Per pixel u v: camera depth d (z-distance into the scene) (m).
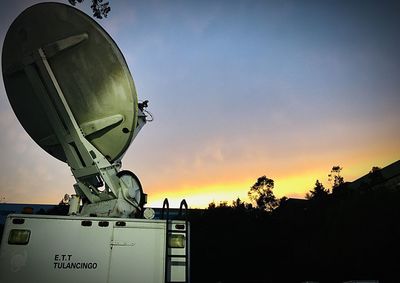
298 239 20.72
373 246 15.82
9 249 3.74
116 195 5.20
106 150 5.73
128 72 5.43
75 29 5.49
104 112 5.59
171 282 4.00
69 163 5.47
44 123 6.10
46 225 3.94
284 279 15.92
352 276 15.16
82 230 4.02
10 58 5.87
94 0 8.70
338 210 19.89
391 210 17.36
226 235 19.97
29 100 6.04
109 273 3.88
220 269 17.22
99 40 5.39
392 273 14.30
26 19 5.73
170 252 4.16
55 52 5.47
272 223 23.16
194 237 19.56
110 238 4.06
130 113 5.48
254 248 19.11
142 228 4.22
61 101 5.41
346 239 17.36
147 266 4.03
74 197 5.30
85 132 5.57
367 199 19.33
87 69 5.52
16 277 3.64
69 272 3.78
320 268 16.78
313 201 32.09
